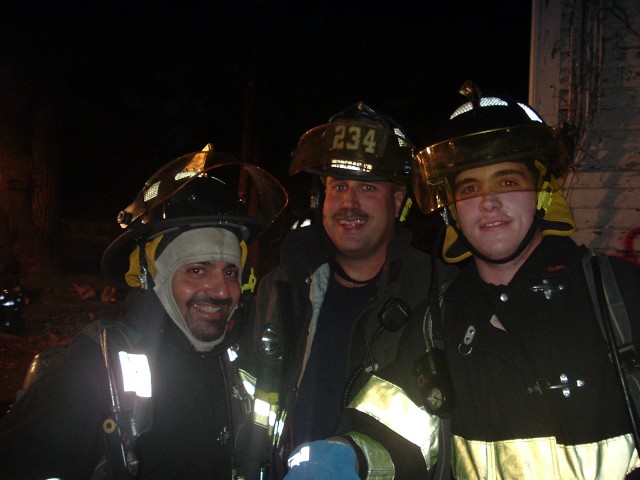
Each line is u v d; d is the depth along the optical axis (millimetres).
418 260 2508
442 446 2010
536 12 5270
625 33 5059
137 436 1834
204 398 2117
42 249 12672
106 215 16250
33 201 12805
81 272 13367
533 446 1813
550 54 5223
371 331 2432
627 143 5035
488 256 1935
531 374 1835
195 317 2096
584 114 5129
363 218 2613
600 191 5059
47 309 10695
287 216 11500
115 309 11000
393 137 2654
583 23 5145
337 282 2723
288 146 16672
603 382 1773
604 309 1765
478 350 1934
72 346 1976
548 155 1936
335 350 2605
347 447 1854
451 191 2006
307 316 2596
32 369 2117
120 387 1850
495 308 1908
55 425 1813
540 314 1865
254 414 2484
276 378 2533
